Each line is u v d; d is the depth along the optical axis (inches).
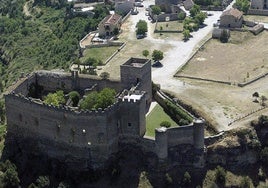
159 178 7258.9
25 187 7431.1
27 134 7839.6
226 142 7549.2
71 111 7190.0
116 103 7263.8
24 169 7632.9
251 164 7632.9
